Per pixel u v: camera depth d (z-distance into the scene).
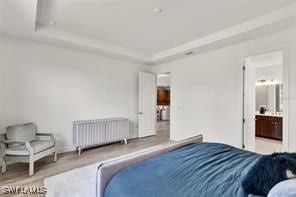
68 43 3.72
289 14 2.50
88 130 4.11
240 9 2.63
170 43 4.19
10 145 3.01
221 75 3.99
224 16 2.85
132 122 5.43
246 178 1.22
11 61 3.38
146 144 4.80
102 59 4.70
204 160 1.74
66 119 4.09
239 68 3.65
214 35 3.55
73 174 2.86
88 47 3.99
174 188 1.23
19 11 2.39
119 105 5.09
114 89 4.98
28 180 2.64
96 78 4.59
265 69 5.96
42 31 3.25
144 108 5.57
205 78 4.33
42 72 3.74
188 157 1.83
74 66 4.20
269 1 2.41
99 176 1.42
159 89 11.39
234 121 3.74
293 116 2.88
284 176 1.14
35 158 2.88
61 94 4.01
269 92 5.87
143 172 1.48
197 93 4.51
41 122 3.73
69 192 2.32
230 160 1.76
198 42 3.87
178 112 5.02
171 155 1.89
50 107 3.85
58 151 3.96
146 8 2.64
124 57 4.84
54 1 2.45
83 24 3.21
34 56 3.64
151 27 3.31
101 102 4.70
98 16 2.90
